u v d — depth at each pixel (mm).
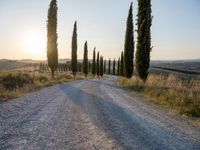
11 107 11852
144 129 8109
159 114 11031
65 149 5949
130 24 40406
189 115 11023
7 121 8812
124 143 6527
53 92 19859
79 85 29781
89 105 13102
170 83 21359
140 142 6645
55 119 9406
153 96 16875
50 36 40906
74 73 64438
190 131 8109
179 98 13586
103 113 10828
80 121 9148
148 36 27359
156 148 6152
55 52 40969
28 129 7797
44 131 7621
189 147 6348
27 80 26125
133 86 25078
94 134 7387
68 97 16562
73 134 7352
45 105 12812
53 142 6512
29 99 15023
